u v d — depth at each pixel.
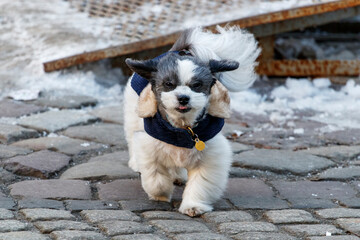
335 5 12.41
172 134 6.33
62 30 14.05
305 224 6.25
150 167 6.74
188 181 6.79
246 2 13.63
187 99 5.88
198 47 6.70
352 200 7.12
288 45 16.08
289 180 8.02
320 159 8.73
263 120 10.88
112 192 7.17
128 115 7.70
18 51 13.62
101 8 14.84
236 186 7.57
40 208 6.41
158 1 14.26
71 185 7.33
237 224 6.14
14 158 8.18
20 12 15.18
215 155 6.58
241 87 7.25
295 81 13.58
